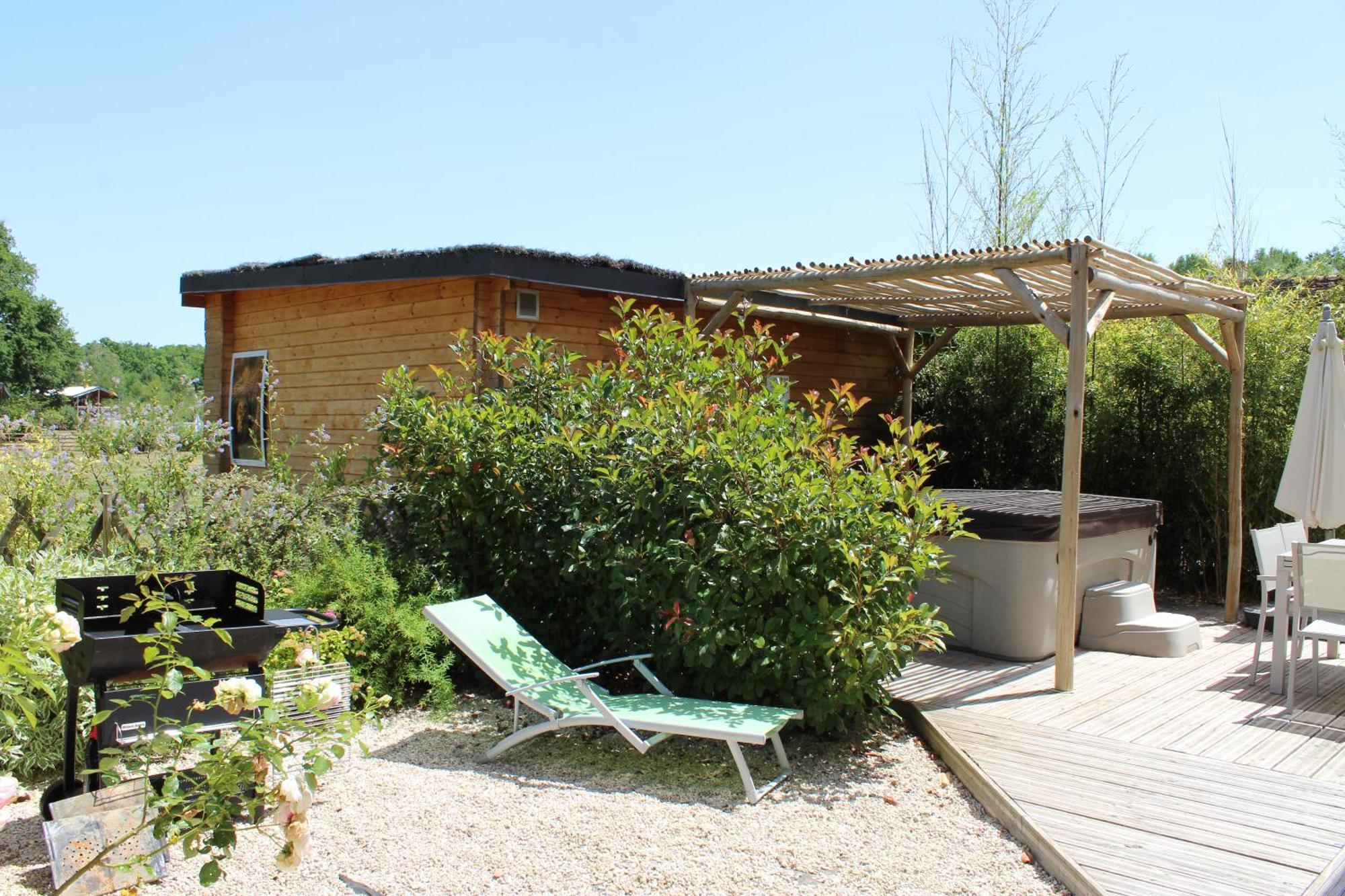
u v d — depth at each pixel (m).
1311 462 6.98
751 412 5.01
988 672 6.51
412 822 3.75
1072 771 4.46
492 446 5.81
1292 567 5.97
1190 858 3.51
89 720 3.90
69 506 6.16
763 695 4.98
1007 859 3.67
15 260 45.06
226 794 2.49
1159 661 6.91
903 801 4.28
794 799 4.21
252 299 10.34
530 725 5.14
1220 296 8.46
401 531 6.24
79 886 3.00
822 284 7.55
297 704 2.69
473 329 7.82
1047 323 6.20
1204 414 9.57
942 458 5.08
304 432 9.57
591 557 5.45
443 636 5.57
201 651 3.43
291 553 6.05
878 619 4.73
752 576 4.72
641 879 3.33
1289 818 3.90
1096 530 7.04
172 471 6.59
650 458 5.18
